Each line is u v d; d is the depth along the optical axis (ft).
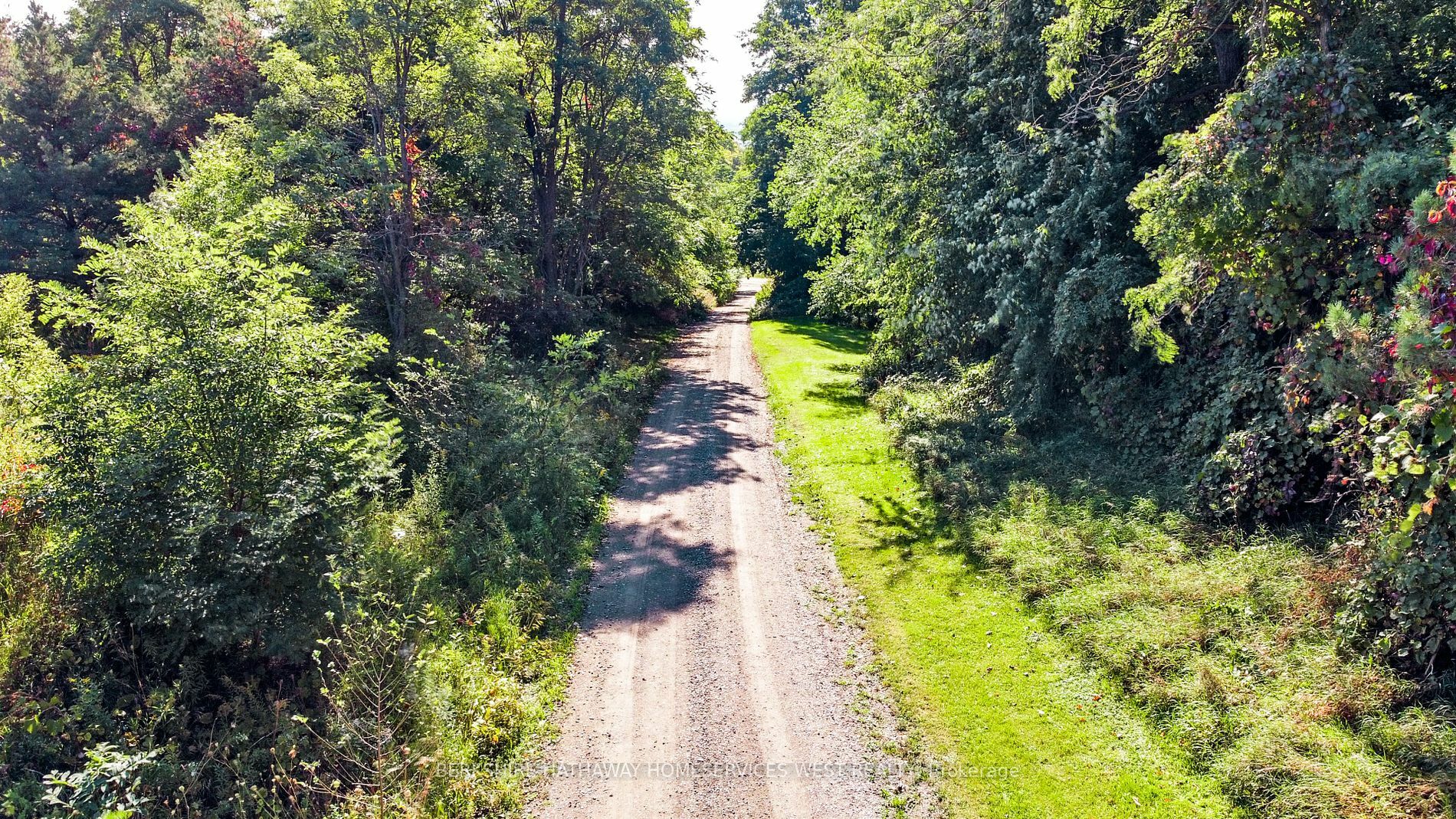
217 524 25.36
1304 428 30.30
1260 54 35.32
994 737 25.62
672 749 25.98
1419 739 20.99
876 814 22.85
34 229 72.28
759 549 42.11
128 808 20.17
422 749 24.12
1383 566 24.30
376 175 61.36
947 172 51.47
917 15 54.24
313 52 61.46
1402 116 33.04
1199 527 34.06
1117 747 24.40
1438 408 19.99
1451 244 19.29
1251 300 32.37
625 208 103.09
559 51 87.04
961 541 39.83
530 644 32.19
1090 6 39.78
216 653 26.89
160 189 55.06
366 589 29.50
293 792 22.13
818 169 68.95
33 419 26.63
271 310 27.99
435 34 63.26
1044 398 49.55
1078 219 43.57
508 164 74.64
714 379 89.81
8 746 22.06
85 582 25.72
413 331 59.36
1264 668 25.39
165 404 25.76
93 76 84.53
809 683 29.58
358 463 31.37
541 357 81.66
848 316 123.24
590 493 48.67
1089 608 30.99
